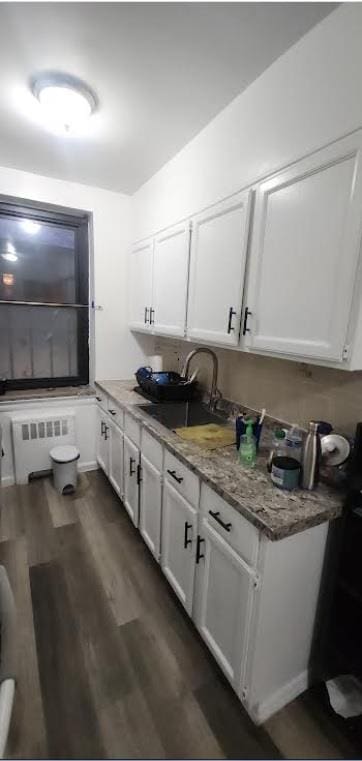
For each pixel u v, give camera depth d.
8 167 2.36
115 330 2.99
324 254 1.11
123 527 2.27
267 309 1.37
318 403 1.51
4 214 2.55
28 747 1.11
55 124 1.79
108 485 2.81
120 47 1.29
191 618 1.51
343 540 1.15
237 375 2.01
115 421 2.46
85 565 1.92
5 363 2.77
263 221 1.36
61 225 2.76
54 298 2.85
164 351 2.94
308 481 1.20
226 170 1.58
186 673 1.37
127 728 1.17
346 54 1.02
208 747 1.13
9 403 2.64
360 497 1.11
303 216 1.18
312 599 1.23
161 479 1.73
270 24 1.16
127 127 1.80
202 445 1.59
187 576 1.51
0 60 1.36
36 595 1.71
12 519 2.31
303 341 1.21
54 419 2.76
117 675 1.34
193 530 1.44
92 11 1.16
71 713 1.21
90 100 1.57
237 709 1.25
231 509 1.18
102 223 2.76
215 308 1.68
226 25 1.18
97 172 2.40
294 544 1.10
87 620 1.58
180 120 1.72
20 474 2.73
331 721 1.22
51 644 1.46
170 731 1.17
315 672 1.33
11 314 2.72
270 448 1.58
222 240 1.61
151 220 2.43
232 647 1.23
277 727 1.19
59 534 2.18
